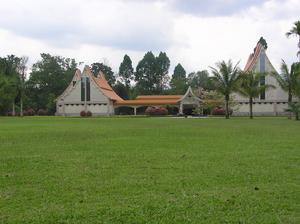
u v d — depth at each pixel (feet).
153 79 415.03
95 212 20.02
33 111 293.64
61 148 47.75
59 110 286.66
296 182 26.68
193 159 37.65
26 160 37.52
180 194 23.48
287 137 62.18
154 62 413.18
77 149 46.57
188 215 19.49
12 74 264.72
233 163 34.96
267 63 248.73
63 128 91.86
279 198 22.38
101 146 49.85
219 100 230.48
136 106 280.31
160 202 21.74
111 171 31.24
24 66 279.90
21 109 265.75
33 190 24.81
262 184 26.14
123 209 20.45
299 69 166.09
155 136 65.57
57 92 344.08
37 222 18.62
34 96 332.80
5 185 26.37
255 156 39.45
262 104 250.57
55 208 20.77
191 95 252.83
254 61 249.14
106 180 27.68
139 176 29.09
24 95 283.79
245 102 248.93
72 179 28.12
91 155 41.01
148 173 30.30
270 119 158.20
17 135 68.80
